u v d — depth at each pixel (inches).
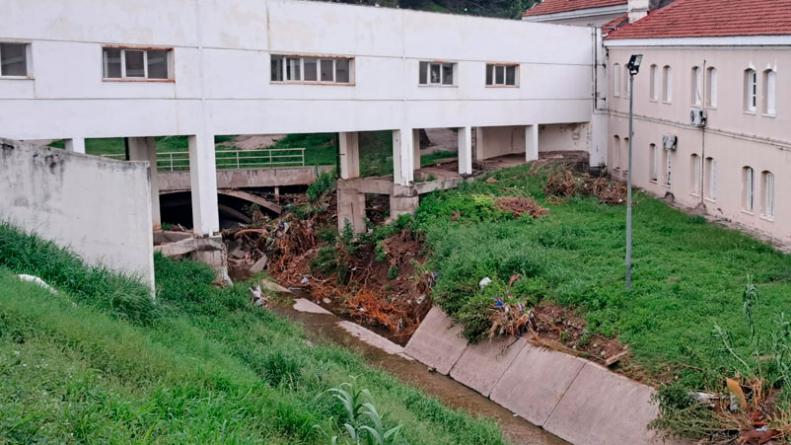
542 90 1245.1
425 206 1099.9
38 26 801.6
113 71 860.6
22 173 670.5
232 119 933.8
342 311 984.9
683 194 1100.5
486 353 764.0
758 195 936.9
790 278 757.3
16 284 559.2
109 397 409.1
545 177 1190.9
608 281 778.8
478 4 2108.8
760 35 896.3
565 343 718.5
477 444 584.7
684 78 1082.1
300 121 991.0
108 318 568.7
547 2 1593.3
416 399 642.8
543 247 922.7
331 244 1144.8
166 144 1752.0
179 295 790.5
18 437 346.6
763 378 561.3
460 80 1150.3
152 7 861.8
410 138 1103.6
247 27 930.7
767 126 909.8
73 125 831.7
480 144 1323.8
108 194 692.1
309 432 455.2
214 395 459.5
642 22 1229.7
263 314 828.6
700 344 634.2
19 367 419.8
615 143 1298.0
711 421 545.0
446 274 864.3
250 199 1314.0
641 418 600.7
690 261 828.0
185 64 890.1
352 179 1163.9
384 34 1055.0
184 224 1323.8
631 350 660.7
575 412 650.8
